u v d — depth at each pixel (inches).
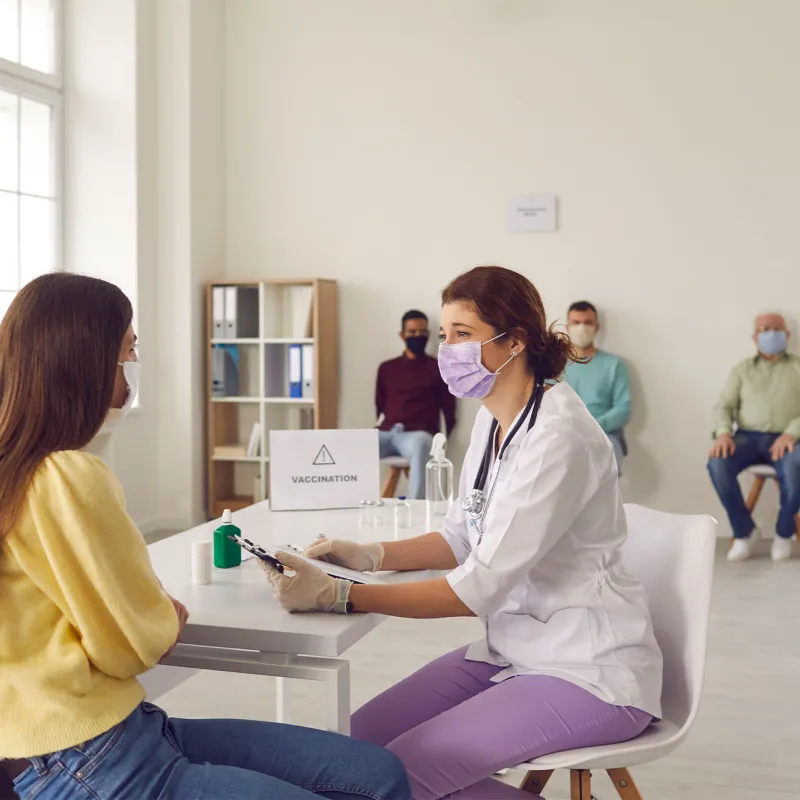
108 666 49.4
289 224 243.6
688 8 219.3
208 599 66.9
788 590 175.8
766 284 219.3
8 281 206.8
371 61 236.5
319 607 63.7
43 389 51.0
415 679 74.1
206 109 235.8
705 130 220.2
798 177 216.7
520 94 228.7
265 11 241.8
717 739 111.0
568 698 62.5
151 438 231.1
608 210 225.8
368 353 240.8
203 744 56.3
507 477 67.6
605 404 219.0
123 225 221.8
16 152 208.7
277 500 98.8
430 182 235.0
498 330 68.3
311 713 117.2
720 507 223.9
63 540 49.3
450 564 78.8
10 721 47.3
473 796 62.4
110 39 219.3
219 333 231.8
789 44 215.3
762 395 207.5
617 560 68.4
